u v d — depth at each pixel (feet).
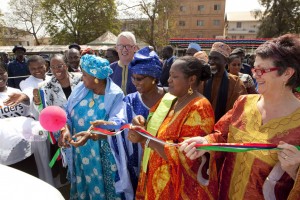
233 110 5.92
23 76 23.16
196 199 6.16
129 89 12.00
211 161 5.91
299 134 4.69
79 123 8.70
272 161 4.94
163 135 6.63
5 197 5.01
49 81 10.57
